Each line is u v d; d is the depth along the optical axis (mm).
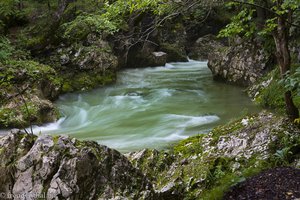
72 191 3756
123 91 14391
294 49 10898
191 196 5238
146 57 19578
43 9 15227
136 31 16859
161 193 4898
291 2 5395
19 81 10734
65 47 14625
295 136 6031
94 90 14453
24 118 9570
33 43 13711
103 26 12359
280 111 8969
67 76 14219
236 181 4941
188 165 6043
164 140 8477
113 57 16078
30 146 4207
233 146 6363
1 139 4184
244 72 13609
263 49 12953
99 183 4047
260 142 6180
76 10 14828
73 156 3947
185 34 23203
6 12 13359
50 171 3836
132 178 4340
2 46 11711
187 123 9820
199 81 15828
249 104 11109
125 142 8477
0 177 3885
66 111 11641
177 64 21422
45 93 11906
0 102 9844
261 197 4398
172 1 6230
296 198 4176
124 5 6363
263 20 8172
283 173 4957
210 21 23781
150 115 10898
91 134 9320
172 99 12820
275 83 10406
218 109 11016
